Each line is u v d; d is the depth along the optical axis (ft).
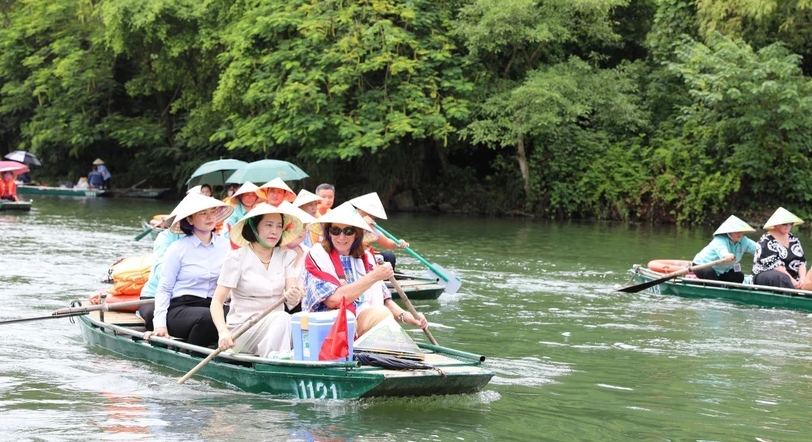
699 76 69.82
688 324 31.32
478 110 76.84
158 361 23.30
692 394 21.77
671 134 78.64
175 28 88.89
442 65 78.79
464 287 39.32
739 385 22.76
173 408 19.30
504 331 29.63
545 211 79.92
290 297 21.31
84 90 99.81
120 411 19.08
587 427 18.83
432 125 75.56
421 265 46.47
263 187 29.48
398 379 19.33
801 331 30.27
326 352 19.92
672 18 78.79
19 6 106.63
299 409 19.30
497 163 82.17
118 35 89.20
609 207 78.43
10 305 31.76
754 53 71.15
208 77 92.27
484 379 20.34
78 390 20.76
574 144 79.30
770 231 37.27
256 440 17.22
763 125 71.00
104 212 74.95
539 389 21.84
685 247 57.36
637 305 35.37
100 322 25.43
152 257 29.19
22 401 19.81
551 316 32.63
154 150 98.02
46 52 101.24
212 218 23.75
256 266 22.03
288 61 75.92
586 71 77.15
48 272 39.86
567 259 50.29
